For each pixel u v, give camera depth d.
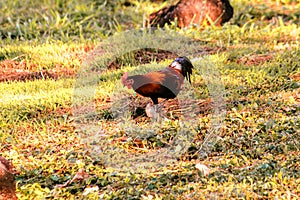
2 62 14.75
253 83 12.42
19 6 19.20
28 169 9.61
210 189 8.73
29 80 13.72
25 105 11.88
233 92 12.05
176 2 18.48
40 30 17.30
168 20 16.89
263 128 10.58
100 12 18.62
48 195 8.79
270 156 9.61
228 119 10.94
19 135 10.81
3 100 12.12
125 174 9.39
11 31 17.17
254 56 14.37
